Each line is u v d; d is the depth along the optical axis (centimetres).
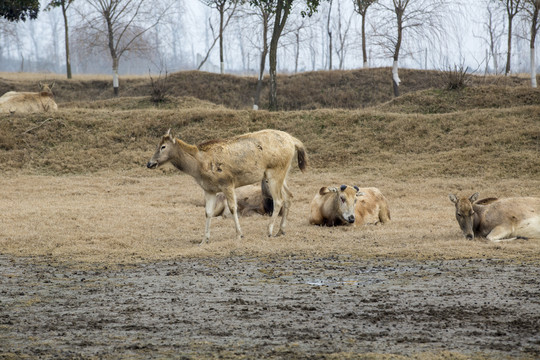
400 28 7738
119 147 5412
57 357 1070
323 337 1177
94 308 1440
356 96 8281
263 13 8325
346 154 5088
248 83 8850
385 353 1070
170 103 7244
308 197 3931
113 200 3869
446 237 2464
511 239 2323
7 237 2522
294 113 5944
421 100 6619
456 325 1245
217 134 5544
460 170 4494
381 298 1506
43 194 4081
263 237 2589
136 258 2150
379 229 2747
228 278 1789
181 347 1123
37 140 5484
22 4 8469
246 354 1074
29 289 1656
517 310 1360
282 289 1631
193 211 3428
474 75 8681
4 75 10488
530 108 5512
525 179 4200
